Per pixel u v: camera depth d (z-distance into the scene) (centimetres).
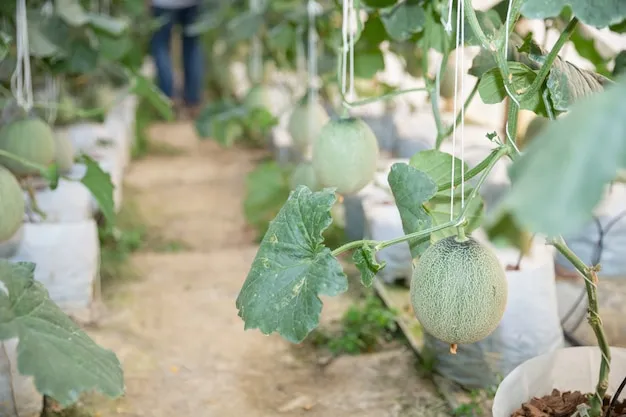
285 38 429
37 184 327
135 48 463
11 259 274
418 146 376
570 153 92
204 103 763
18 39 273
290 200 161
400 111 455
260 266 159
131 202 475
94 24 332
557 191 90
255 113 449
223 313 309
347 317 286
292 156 450
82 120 433
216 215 456
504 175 308
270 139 561
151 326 296
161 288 334
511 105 158
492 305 151
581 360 196
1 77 338
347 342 273
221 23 588
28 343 149
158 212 459
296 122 335
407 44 315
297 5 426
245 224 438
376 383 251
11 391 210
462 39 175
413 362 263
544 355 194
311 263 154
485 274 150
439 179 185
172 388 251
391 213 309
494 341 231
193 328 295
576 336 250
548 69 152
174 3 696
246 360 270
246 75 620
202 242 409
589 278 166
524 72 170
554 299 233
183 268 361
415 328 280
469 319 150
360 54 301
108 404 240
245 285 161
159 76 726
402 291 313
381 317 280
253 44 523
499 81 174
